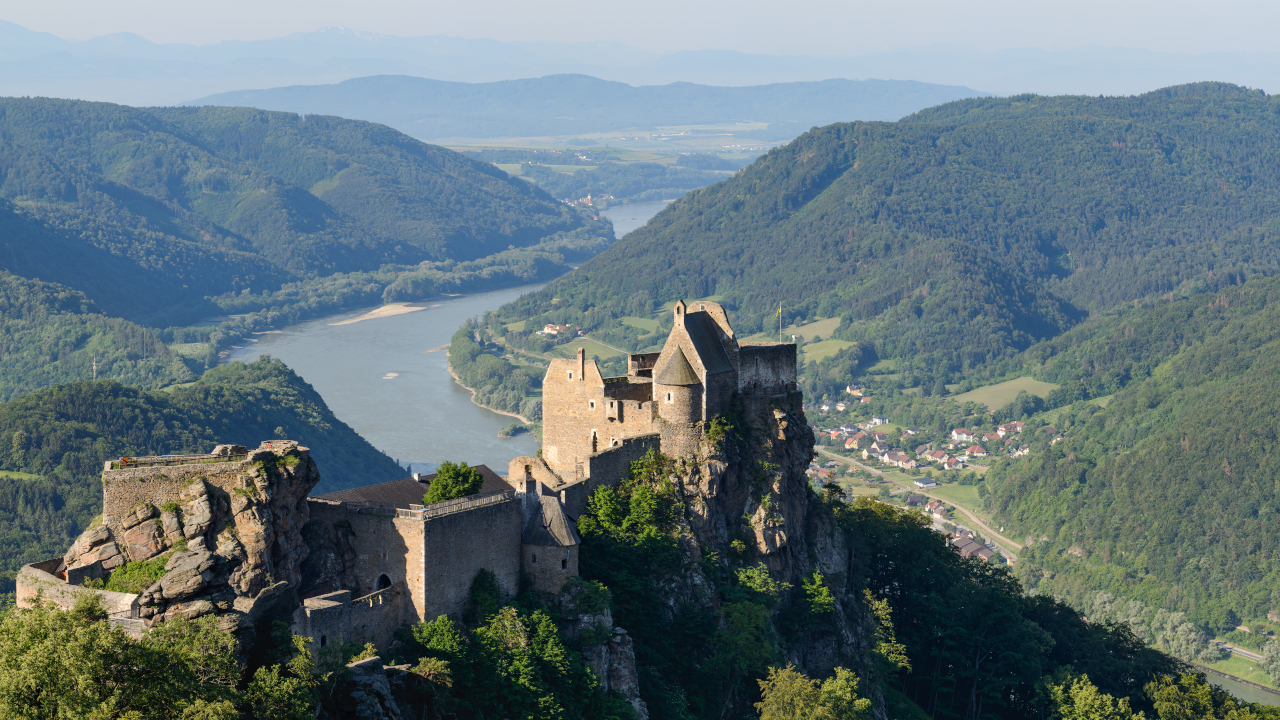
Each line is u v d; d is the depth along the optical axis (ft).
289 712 268.00
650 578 472.44
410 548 368.07
